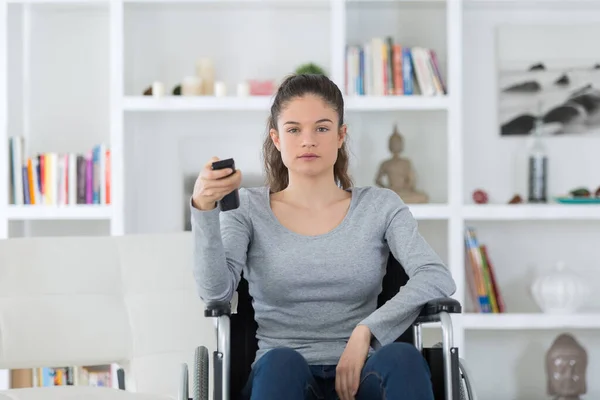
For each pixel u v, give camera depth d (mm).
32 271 3223
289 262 2357
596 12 4926
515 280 4941
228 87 4922
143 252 3344
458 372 2105
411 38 4883
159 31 4914
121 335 3246
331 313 2369
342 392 2139
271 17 4926
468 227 4746
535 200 4750
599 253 4945
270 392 1974
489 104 4934
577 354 4699
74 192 4668
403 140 4879
